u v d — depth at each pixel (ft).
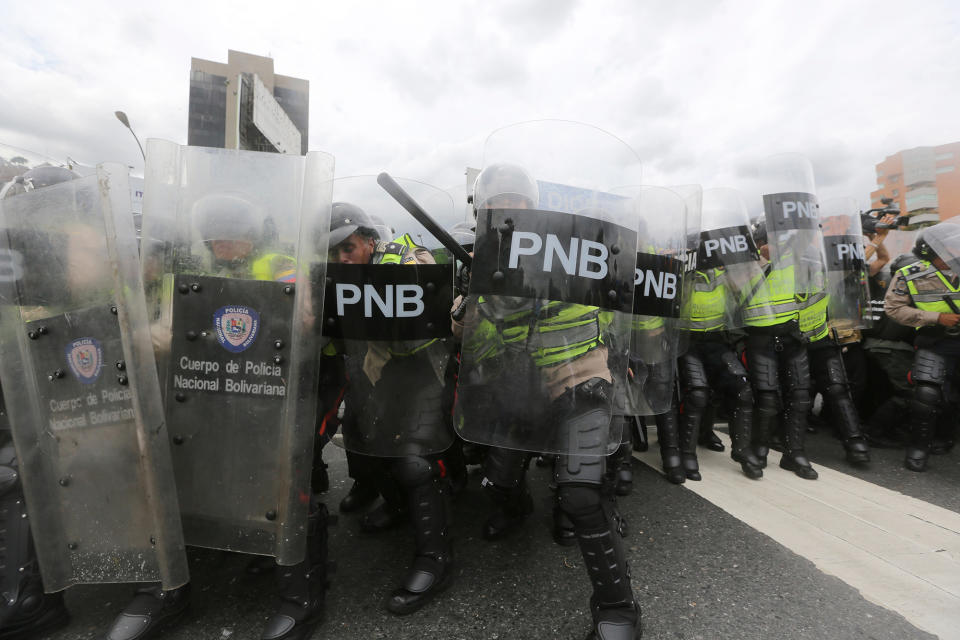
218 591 6.10
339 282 5.33
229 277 4.75
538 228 4.70
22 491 5.19
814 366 11.28
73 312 4.69
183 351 4.83
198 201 4.77
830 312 10.99
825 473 10.29
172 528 4.66
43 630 5.20
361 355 5.47
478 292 4.78
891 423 12.01
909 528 7.73
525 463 7.27
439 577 5.88
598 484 4.71
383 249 5.52
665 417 9.98
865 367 13.47
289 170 4.71
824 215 11.18
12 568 5.03
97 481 4.81
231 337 4.76
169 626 5.29
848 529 7.71
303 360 4.60
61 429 4.82
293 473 4.62
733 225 9.80
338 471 10.53
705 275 9.96
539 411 4.80
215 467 4.84
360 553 7.06
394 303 5.34
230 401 4.80
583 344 4.81
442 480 6.20
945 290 9.98
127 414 4.66
